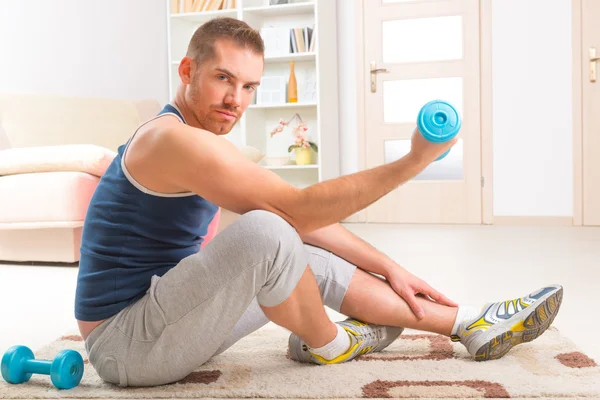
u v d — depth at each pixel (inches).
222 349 57.3
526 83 202.5
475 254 139.9
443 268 121.4
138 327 49.6
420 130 43.5
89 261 51.6
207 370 56.8
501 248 149.1
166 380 51.6
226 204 46.9
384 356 60.1
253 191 46.3
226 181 45.7
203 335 48.9
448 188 210.1
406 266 124.3
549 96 201.2
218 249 47.2
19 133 150.9
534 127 202.5
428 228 196.7
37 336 75.4
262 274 47.0
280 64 221.1
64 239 131.2
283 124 218.1
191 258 48.1
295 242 47.6
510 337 56.6
